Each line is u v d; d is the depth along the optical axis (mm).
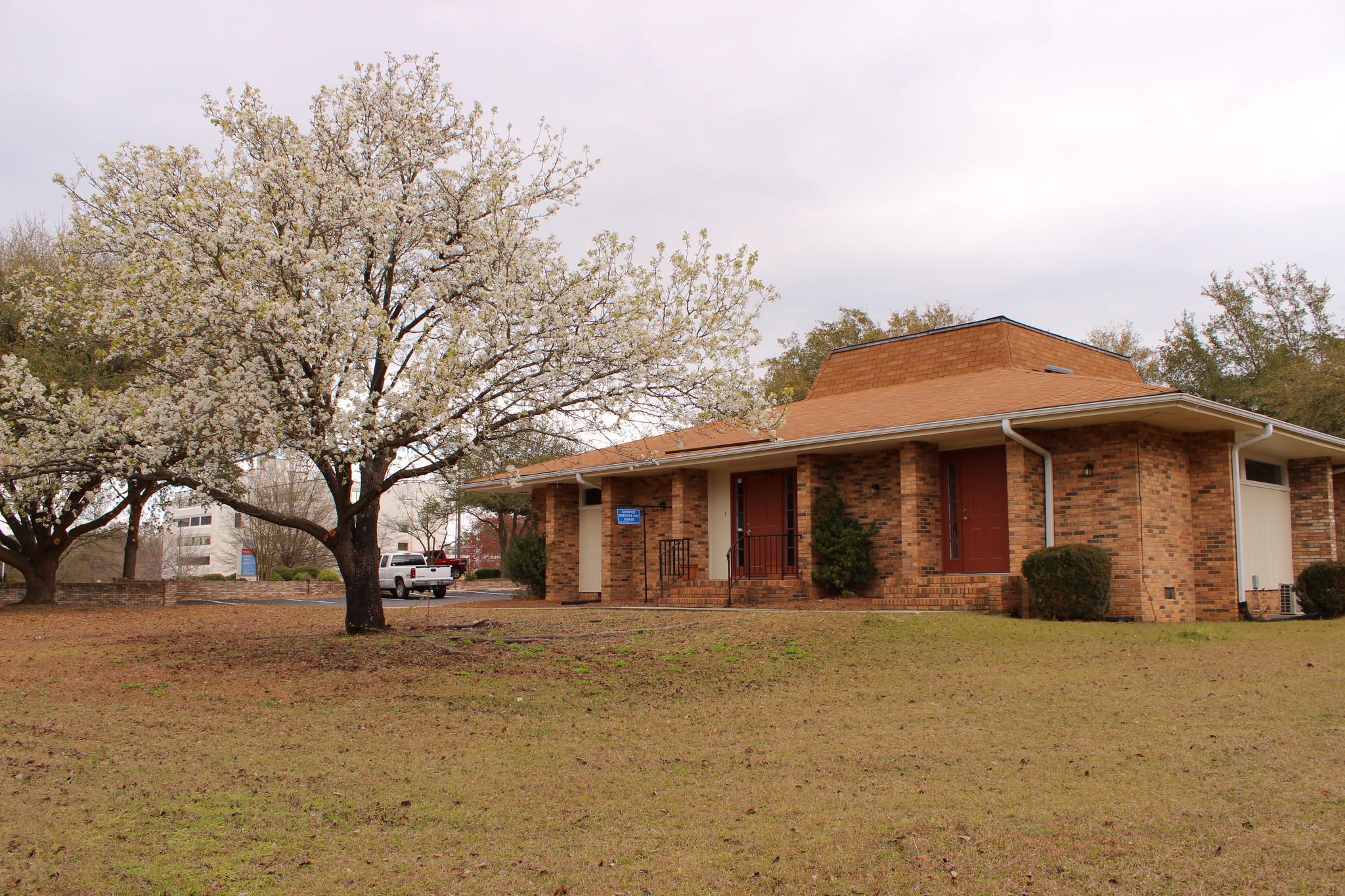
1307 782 5605
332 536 13453
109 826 5438
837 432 17359
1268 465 18188
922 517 16547
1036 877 4449
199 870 4773
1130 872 4426
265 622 18141
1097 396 14805
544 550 24312
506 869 4824
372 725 8086
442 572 31562
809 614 14156
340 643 12703
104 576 50719
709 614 15133
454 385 10398
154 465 11320
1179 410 13664
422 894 4520
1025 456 15375
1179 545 15602
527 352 11336
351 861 4934
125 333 11414
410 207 11781
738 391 11680
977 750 6797
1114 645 11133
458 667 10773
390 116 12867
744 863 4809
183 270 10305
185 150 11859
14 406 11625
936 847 4871
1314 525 18250
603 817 5613
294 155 11828
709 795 5984
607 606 19766
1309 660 9797
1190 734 6914
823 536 17625
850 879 4543
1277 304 35500
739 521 20203
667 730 7852
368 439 10820
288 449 11477
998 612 14625
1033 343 20969
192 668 11336
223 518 61281
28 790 6141
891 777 6211
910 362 21859
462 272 12266
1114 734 7047
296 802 5910
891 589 16500
